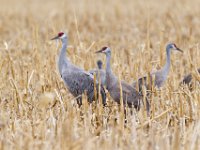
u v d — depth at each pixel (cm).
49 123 1158
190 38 2181
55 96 1375
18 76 1569
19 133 1062
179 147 987
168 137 1055
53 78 1567
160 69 1603
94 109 1332
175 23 2697
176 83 1524
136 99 1360
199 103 1285
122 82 1381
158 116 1198
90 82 1441
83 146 967
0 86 1491
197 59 1705
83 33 2598
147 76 1437
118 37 2544
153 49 2047
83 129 1093
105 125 1189
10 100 1384
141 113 1225
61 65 1497
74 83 1455
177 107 1276
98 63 1642
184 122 1142
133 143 1013
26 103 1347
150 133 1085
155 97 1357
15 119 1194
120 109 1272
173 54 1842
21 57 1816
